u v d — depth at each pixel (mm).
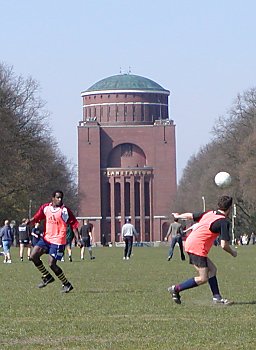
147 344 20672
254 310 27719
